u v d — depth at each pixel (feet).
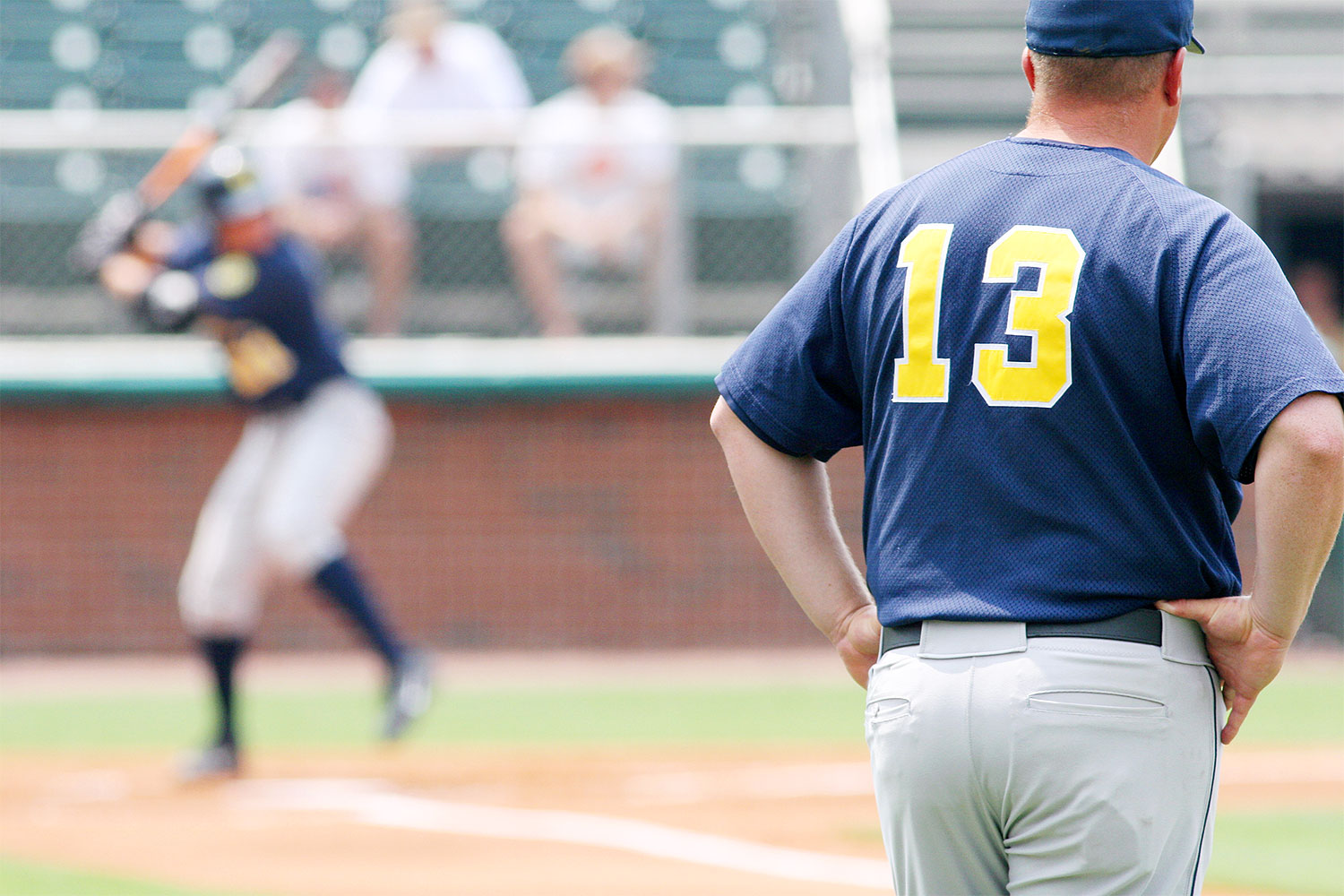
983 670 25.02
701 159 121.90
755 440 27.89
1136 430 24.99
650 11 141.08
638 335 119.44
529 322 118.93
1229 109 136.87
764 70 140.05
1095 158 25.82
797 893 52.65
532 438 118.73
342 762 80.07
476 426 118.52
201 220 101.09
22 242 120.06
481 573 118.32
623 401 118.83
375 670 112.98
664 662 115.96
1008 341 25.11
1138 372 24.76
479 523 118.42
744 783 73.77
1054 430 24.93
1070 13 26.14
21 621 116.88
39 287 120.06
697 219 120.26
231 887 53.88
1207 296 24.31
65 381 116.26
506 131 117.08
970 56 143.54
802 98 138.21
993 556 25.29
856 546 114.32
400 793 72.08
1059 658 24.73
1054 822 24.77
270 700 100.73
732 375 27.89
